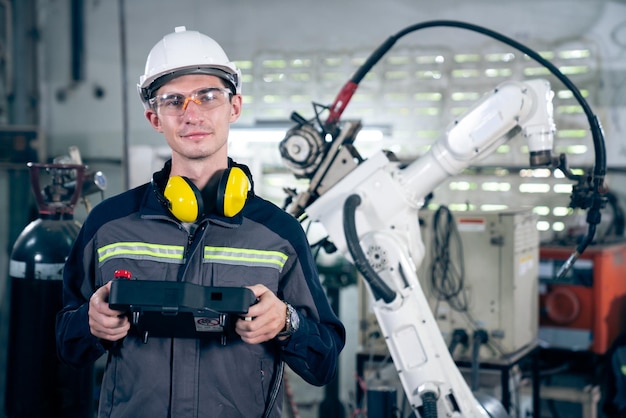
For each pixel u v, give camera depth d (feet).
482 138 9.32
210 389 5.62
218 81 6.01
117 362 5.72
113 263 5.79
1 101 15.76
